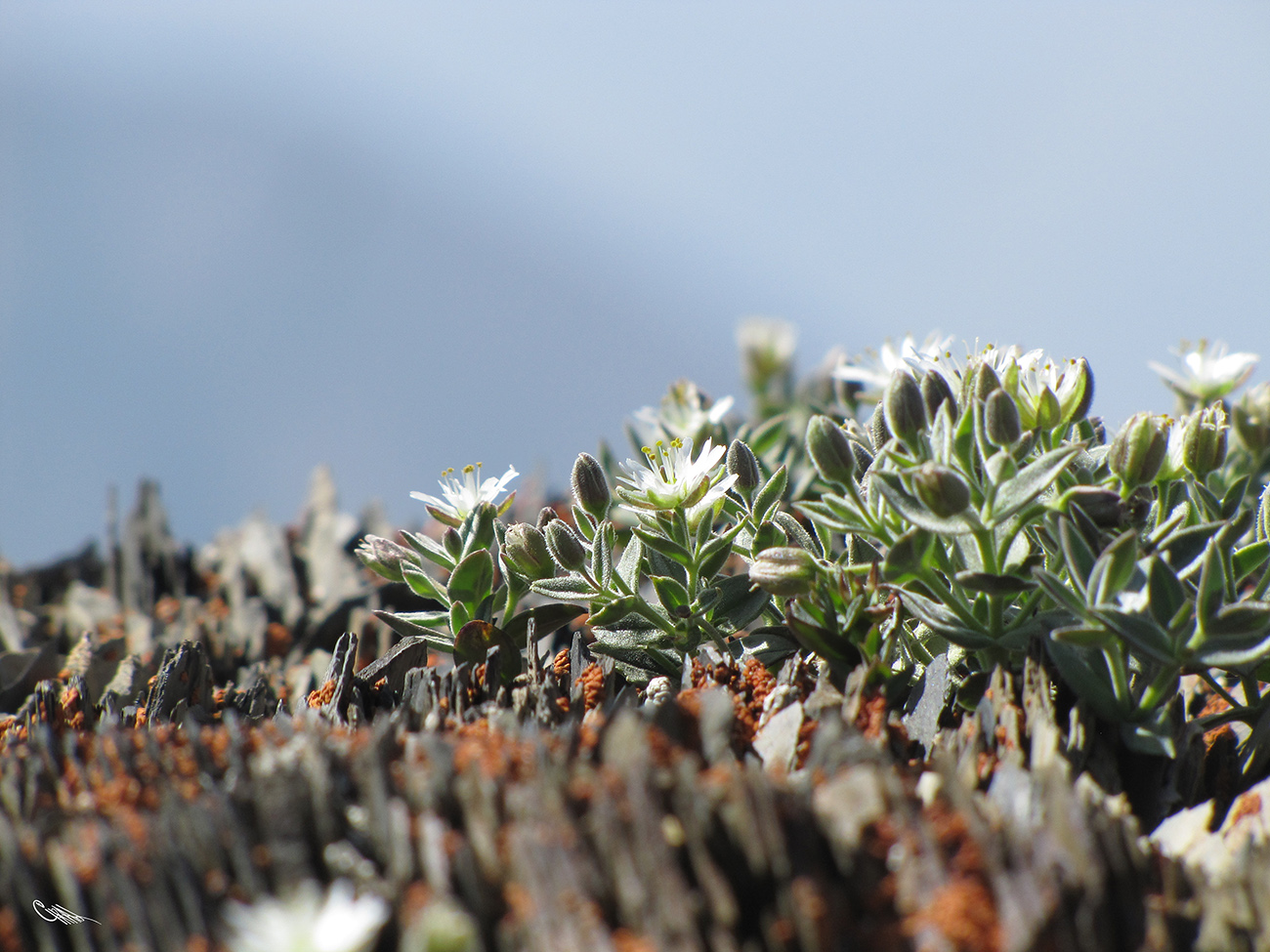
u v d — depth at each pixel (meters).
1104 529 0.73
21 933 0.70
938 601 0.74
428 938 0.69
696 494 0.74
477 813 0.70
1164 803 0.72
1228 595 0.73
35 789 0.71
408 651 0.75
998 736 0.72
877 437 0.74
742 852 0.70
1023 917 0.69
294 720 0.73
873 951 0.69
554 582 0.75
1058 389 0.74
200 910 0.70
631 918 0.69
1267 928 0.70
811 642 0.73
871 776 0.70
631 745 0.71
